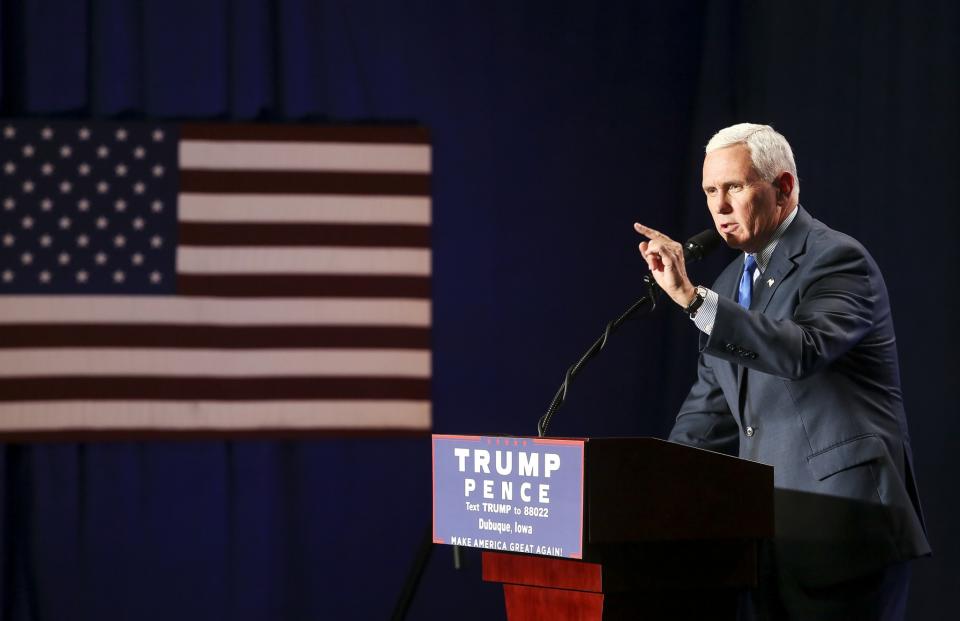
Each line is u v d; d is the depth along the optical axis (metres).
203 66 11.26
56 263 11.05
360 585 11.12
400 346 11.23
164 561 10.94
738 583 4.79
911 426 9.51
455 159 11.45
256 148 11.22
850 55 10.20
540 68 11.53
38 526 10.85
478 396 11.31
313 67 11.38
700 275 11.27
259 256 11.18
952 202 9.44
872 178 9.93
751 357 5.40
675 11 11.59
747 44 11.20
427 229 11.29
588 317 11.44
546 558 4.79
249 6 11.29
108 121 11.16
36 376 10.93
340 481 11.19
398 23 11.45
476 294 11.38
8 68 11.16
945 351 9.41
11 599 10.80
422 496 11.23
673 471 4.51
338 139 11.27
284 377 11.12
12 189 11.05
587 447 4.33
